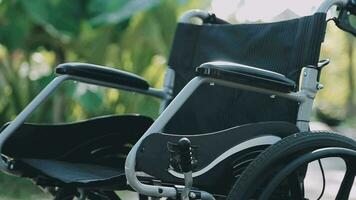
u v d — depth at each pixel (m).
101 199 2.93
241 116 2.88
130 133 2.96
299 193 2.48
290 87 2.49
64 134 2.86
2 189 5.78
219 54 3.07
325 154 2.46
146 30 6.27
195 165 2.41
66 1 6.08
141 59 6.39
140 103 6.37
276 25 2.92
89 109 6.09
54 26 6.11
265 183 2.54
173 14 6.28
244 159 2.53
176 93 3.13
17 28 6.20
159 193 2.33
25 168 2.65
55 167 2.67
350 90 23.48
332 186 6.82
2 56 6.55
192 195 2.35
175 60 3.17
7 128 2.71
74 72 2.80
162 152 2.35
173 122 3.07
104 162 2.93
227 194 2.54
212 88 3.00
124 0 6.02
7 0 6.09
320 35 2.71
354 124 20.97
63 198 2.72
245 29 3.04
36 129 2.80
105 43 6.33
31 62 6.59
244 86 2.43
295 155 2.48
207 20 3.25
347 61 23.52
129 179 2.30
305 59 2.71
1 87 6.56
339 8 2.76
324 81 23.78
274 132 2.56
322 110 21.02
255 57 2.95
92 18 6.06
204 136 2.44
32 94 6.54
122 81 2.92
